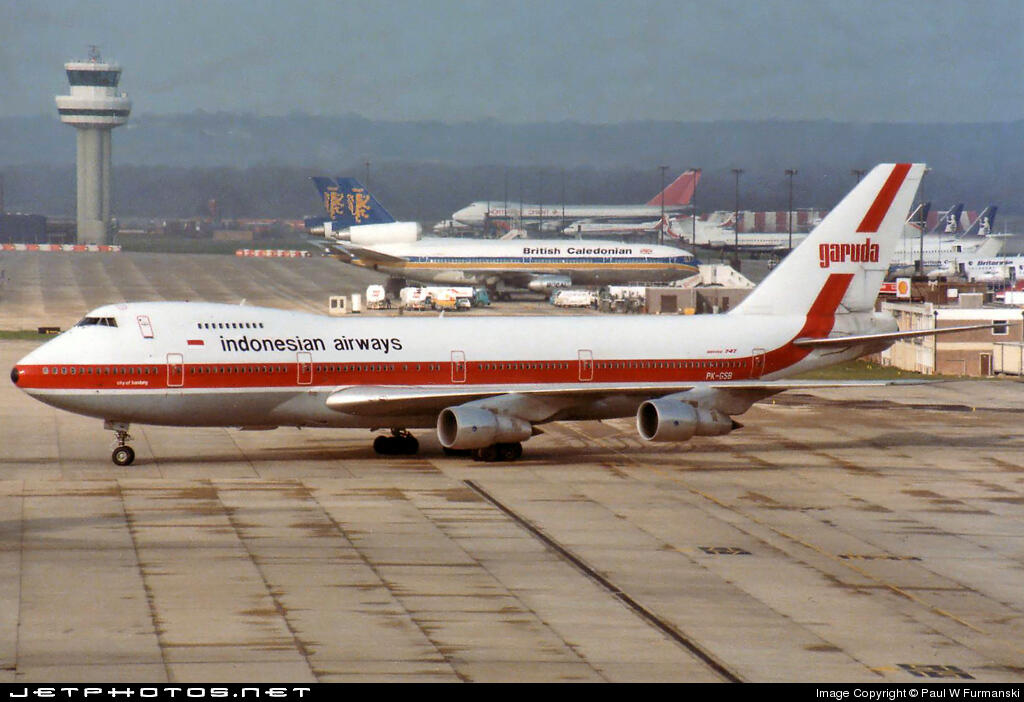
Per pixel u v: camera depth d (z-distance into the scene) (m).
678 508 153.38
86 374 169.75
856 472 181.38
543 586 116.38
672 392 188.25
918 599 114.56
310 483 165.50
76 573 117.69
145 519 141.50
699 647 99.19
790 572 123.31
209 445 197.88
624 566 124.44
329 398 180.25
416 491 161.12
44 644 96.62
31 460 182.12
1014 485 172.38
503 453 185.62
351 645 97.75
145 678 89.19
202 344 175.12
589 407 191.12
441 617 105.81
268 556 125.50
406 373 185.38
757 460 191.12
